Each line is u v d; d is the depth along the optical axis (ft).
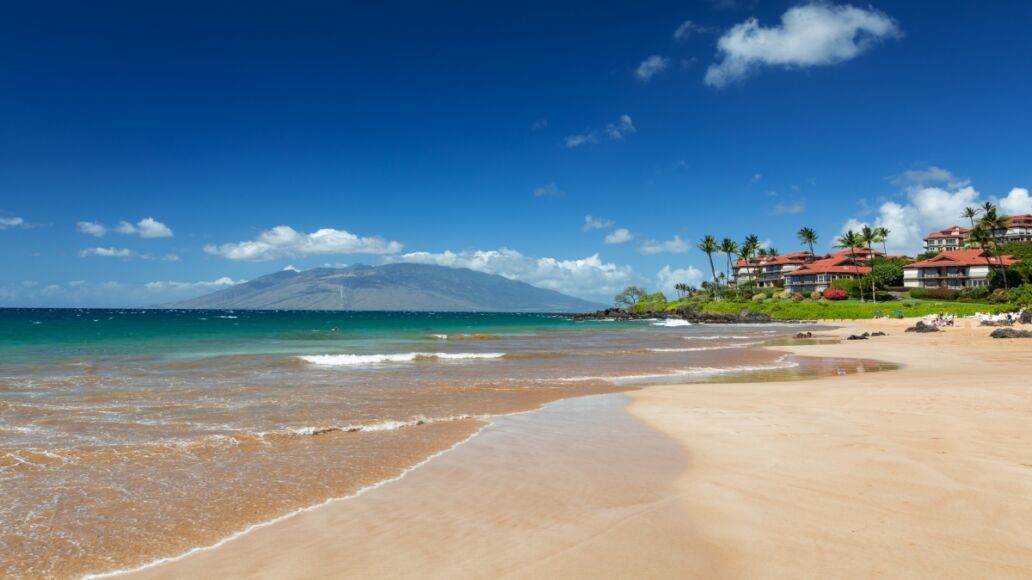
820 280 428.15
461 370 79.25
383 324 318.45
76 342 128.88
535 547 18.56
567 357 101.91
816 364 88.28
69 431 37.40
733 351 115.44
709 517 20.83
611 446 33.14
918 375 68.80
